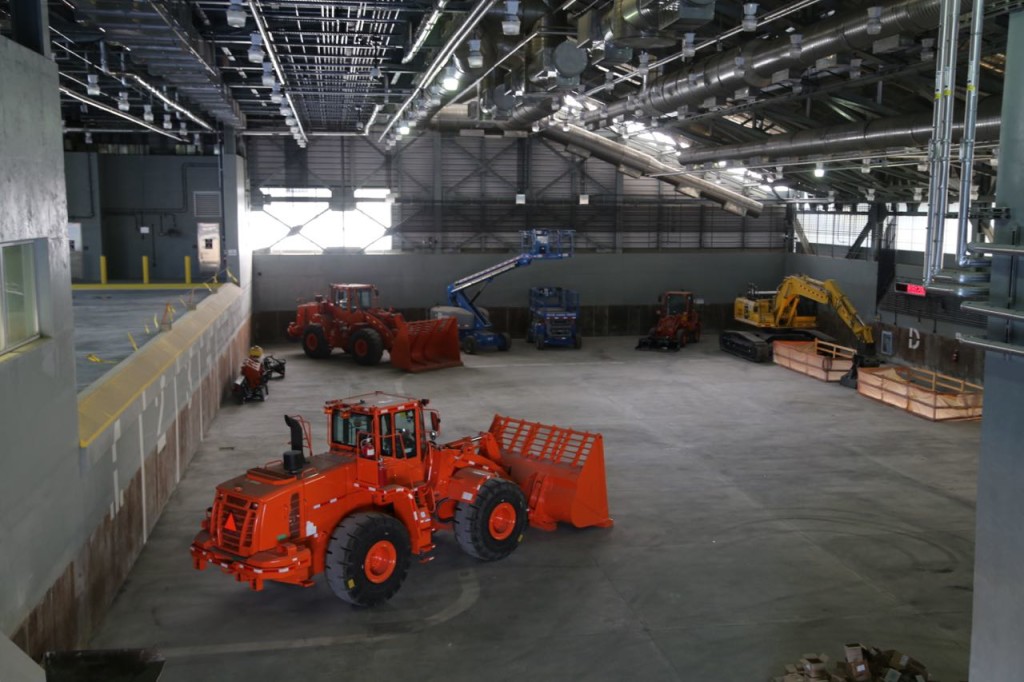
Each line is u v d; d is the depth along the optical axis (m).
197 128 29.52
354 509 11.73
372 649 10.31
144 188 29.97
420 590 11.93
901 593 11.96
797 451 19.31
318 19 15.25
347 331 30.56
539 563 12.89
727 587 12.10
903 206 31.80
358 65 19.97
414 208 37.06
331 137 36.06
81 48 17.41
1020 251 5.95
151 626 10.83
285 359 31.19
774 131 26.38
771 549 13.52
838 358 30.77
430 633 10.71
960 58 15.91
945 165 6.65
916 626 10.99
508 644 10.44
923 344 29.72
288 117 23.33
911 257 31.33
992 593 6.78
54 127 9.20
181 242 30.38
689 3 10.80
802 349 30.55
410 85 23.05
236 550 10.89
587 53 15.52
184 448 17.28
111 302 23.72
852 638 10.66
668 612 11.31
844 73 18.14
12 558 7.68
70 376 9.58
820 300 31.50
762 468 17.97
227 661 10.01
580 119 26.61
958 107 18.08
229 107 23.25
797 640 10.59
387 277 36.16
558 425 21.53
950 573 12.65
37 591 8.37
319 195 36.47
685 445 19.77
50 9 15.28
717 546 13.62
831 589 12.07
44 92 8.87
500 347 33.53
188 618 11.06
